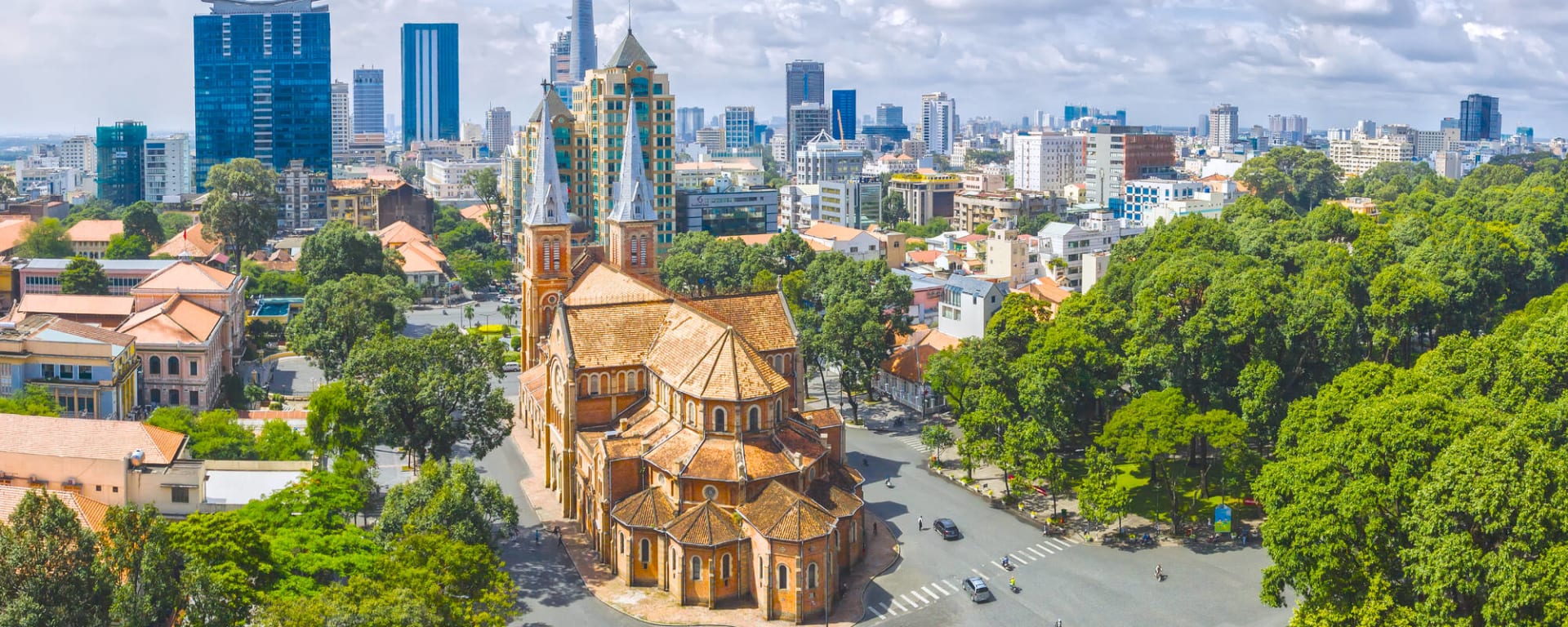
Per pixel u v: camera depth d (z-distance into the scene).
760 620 133.38
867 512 166.75
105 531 120.69
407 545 120.06
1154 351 181.75
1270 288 190.25
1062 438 176.00
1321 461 124.25
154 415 170.25
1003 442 174.62
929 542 155.75
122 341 199.38
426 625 104.31
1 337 190.75
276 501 138.00
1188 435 153.75
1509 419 128.50
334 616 101.88
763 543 133.88
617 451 146.88
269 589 119.12
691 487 140.75
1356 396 147.00
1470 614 108.50
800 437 150.00
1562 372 148.88
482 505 139.62
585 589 140.62
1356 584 116.31
